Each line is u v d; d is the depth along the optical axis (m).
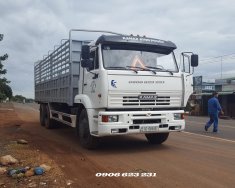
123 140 12.06
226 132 15.55
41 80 17.25
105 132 9.01
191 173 7.28
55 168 7.65
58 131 15.00
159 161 8.48
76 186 6.38
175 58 10.12
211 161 8.48
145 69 9.53
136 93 9.33
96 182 6.65
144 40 9.73
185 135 13.98
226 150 10.12
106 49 9.39
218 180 6.76
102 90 9.05
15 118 23.45
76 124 10.92
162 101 9.72
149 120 9.48
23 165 7.86
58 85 13.18
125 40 9.45
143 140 12.07
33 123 19.12
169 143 11.52
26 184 6.46
